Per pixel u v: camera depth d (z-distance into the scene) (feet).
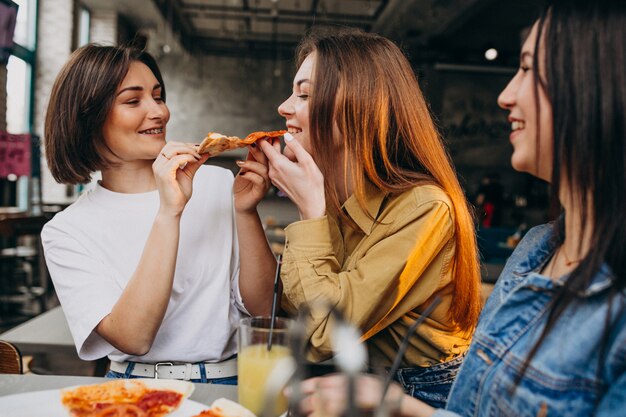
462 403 2.75
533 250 2.91
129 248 4.51
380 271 3.73
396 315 4.01
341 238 4.51
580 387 2.22
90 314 4.07
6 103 22.27
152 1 28.71
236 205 4.52
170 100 37.52
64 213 4.63
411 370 4.17
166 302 3.88
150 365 4.41
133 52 4.50
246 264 4.61
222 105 37.83
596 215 2.17
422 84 5.63
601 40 2.09
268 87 37.99
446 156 4.80
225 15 31.68
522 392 2.37
